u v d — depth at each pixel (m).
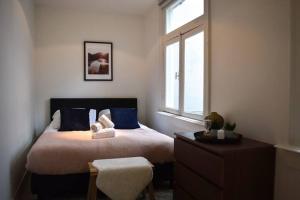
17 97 2.88
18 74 2.94
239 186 1.85
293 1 1.83
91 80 4.86
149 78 4.89
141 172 2.39
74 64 4.77
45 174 2.65
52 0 4.28
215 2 2.74
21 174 3.16
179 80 3.72
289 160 1.83
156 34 4.46
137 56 5.11
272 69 2.01
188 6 3.56
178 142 2.46
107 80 4.95
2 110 2.20
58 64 4.69
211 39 2.82
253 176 1.88
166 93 4.27
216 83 2.74
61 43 4.69
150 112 4.87
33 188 2.67
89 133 3.58
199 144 2.06
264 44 2.09
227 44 2.55
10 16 2.53
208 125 2.39
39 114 4.62
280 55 1.94
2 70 2.20
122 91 5.04
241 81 2.36
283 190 1.88
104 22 4.90
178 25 3.87
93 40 4.85
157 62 4.46
